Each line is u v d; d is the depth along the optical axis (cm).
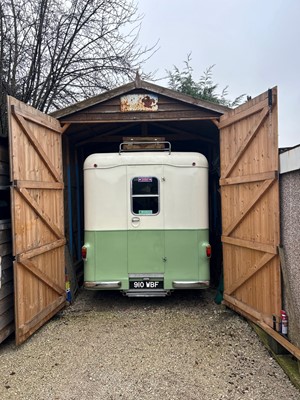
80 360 383
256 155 444
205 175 574
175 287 558
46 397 311
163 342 431
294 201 364
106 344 427
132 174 565
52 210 524
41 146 491
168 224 564
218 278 696
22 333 416
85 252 560
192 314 539
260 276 438
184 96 566
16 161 413
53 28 888
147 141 610
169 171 566
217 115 568
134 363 375
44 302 486
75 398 309
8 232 430
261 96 426
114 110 580
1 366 370
